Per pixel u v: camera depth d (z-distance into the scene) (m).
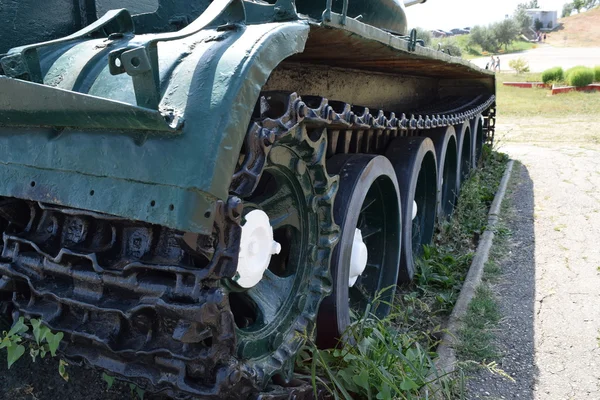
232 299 2.63
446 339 3.86
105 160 1.92
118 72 1.83
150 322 2.06
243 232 2.19
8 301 2.53
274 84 3.25
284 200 2.54
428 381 2.93
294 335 2.55
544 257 5.61
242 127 1.87
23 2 2.53
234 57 1.92
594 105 21.80
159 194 1.81
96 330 2.14
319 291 2.71
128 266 1.98
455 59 5.21
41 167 2.06
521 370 3.60
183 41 2.16
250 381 2.20
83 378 3.03
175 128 1.79
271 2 3.13
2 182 2.17
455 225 6.19
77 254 2.05
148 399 2.84
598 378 3.52
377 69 4.59
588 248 5.88
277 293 2.59
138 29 2.73
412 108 6.64
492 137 10.58
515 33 60.09
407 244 4.52
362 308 3.95
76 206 1.97
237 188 2.02
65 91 1.82
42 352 2.45
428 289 4.77
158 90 1.86
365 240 4.18
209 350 1.99
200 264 2.01
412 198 4.53
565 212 7.22
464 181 7.75
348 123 2.81
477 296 4.58
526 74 35.06
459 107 7.07
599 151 11.94
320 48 2.95
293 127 2.20
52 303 2.28
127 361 2.18
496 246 5.88
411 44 3.45
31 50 2.13
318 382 2.72
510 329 4.12
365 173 3.26
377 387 2.80
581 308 4.46
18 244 2.25
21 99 1.94
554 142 13.50
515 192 8.27
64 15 2.72
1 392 2.87
